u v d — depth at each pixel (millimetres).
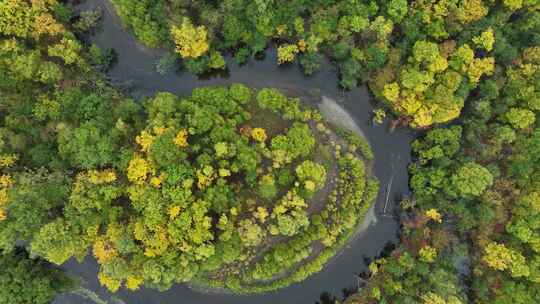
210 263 47031
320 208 51312
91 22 51969
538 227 48406
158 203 45219
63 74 49594
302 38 51156
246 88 50281
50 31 47688
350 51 51031
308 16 51438
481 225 50062
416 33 50406
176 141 45875
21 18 46625
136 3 48312
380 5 50250
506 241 50000
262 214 47719
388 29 48875
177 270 46438
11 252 48875
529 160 49562
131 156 46781
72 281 52375
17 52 47250
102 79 52344
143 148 46281
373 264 52438
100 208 46281
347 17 49344
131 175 45469
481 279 51062
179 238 45594
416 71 48406
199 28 47875
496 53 50906
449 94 48094
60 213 46875
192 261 46875
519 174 49594
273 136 51094
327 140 52594
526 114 48812
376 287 51531
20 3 46469
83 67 50562
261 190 47594
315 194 50969
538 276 47656
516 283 49188
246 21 50625
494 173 49469
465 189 47812
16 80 47656
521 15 51938
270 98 49688
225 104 49062
